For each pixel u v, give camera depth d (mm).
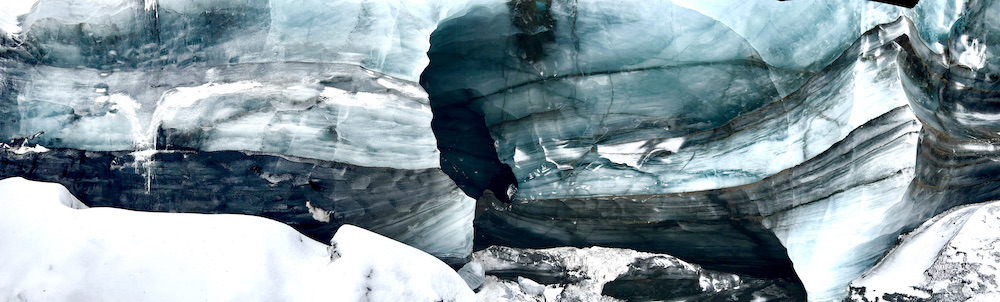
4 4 3078
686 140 3281
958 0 3453
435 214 3201
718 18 3092
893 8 3066
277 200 2947
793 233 3223
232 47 2969
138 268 2223
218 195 2945
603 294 3613
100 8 2998
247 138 2900
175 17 2982
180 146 2920
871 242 3152
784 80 3170
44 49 2990
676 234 3418
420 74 3141
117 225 2328
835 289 3256
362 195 3021
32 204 2420
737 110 3232
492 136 3391
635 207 3357
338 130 2943
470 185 3453
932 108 3270
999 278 3016
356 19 2994
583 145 3324
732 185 3232
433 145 3102
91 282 2172
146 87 2969
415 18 3053
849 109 3062
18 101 2986
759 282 3652
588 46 3184
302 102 2922
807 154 3141
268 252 2367
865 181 3033
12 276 2180
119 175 2969
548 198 3404
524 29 3170
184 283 2219
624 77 3211
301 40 2973
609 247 3605
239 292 2227
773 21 3102
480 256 3652
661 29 3145
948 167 3195
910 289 3133
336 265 2475
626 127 3291
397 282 2492
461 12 3178
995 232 3186
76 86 2986
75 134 2971
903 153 2963
